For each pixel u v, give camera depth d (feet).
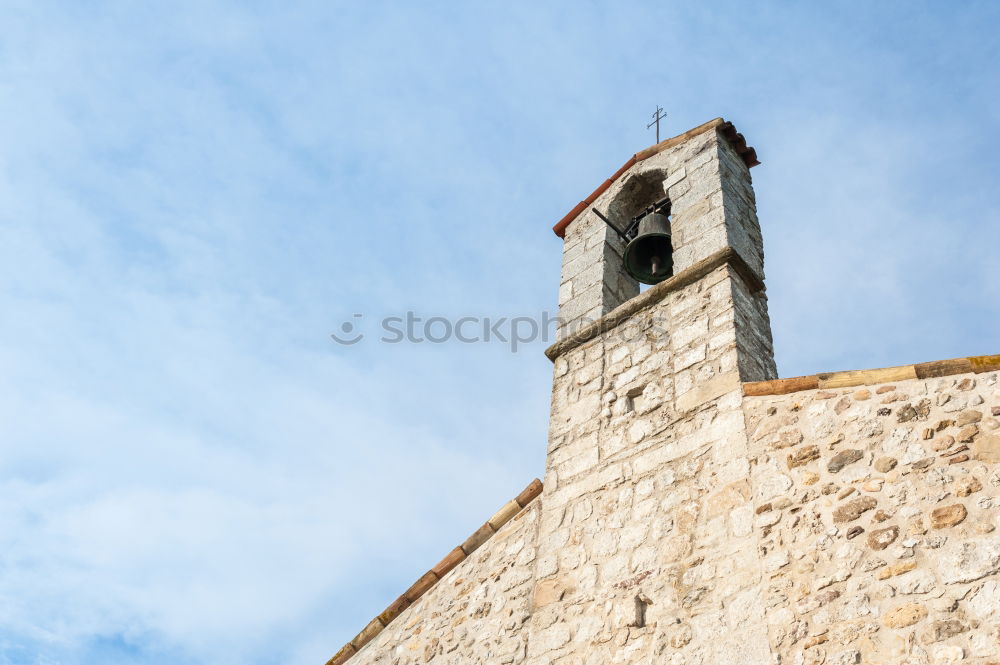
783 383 20.26
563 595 20.62
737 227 26.53
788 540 17.60
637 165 31.35
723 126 29.81
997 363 17.57
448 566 24.54
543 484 23.61
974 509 15.93
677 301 24.91
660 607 18.62
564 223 32.17
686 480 20.36
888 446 17.72
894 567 15.99
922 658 14.78
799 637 16.20
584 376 25.55
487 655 21.27
